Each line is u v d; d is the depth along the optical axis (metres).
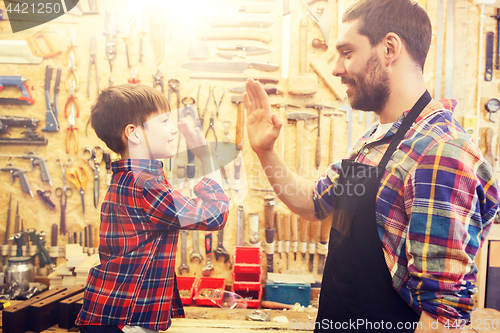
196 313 1.93
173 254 1.05
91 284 1.00
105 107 1.07
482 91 2.51
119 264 0.98
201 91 2.58
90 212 2.62
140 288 0.98
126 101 1.05
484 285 2.39
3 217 2.63
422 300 0.64
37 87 2.61
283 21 2.53
